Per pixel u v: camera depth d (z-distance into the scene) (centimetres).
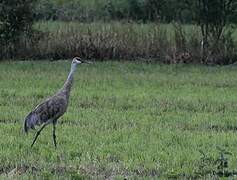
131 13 7194
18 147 2566
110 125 3052
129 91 4081
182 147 2614
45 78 4578
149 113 3394
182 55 5538
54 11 7212
